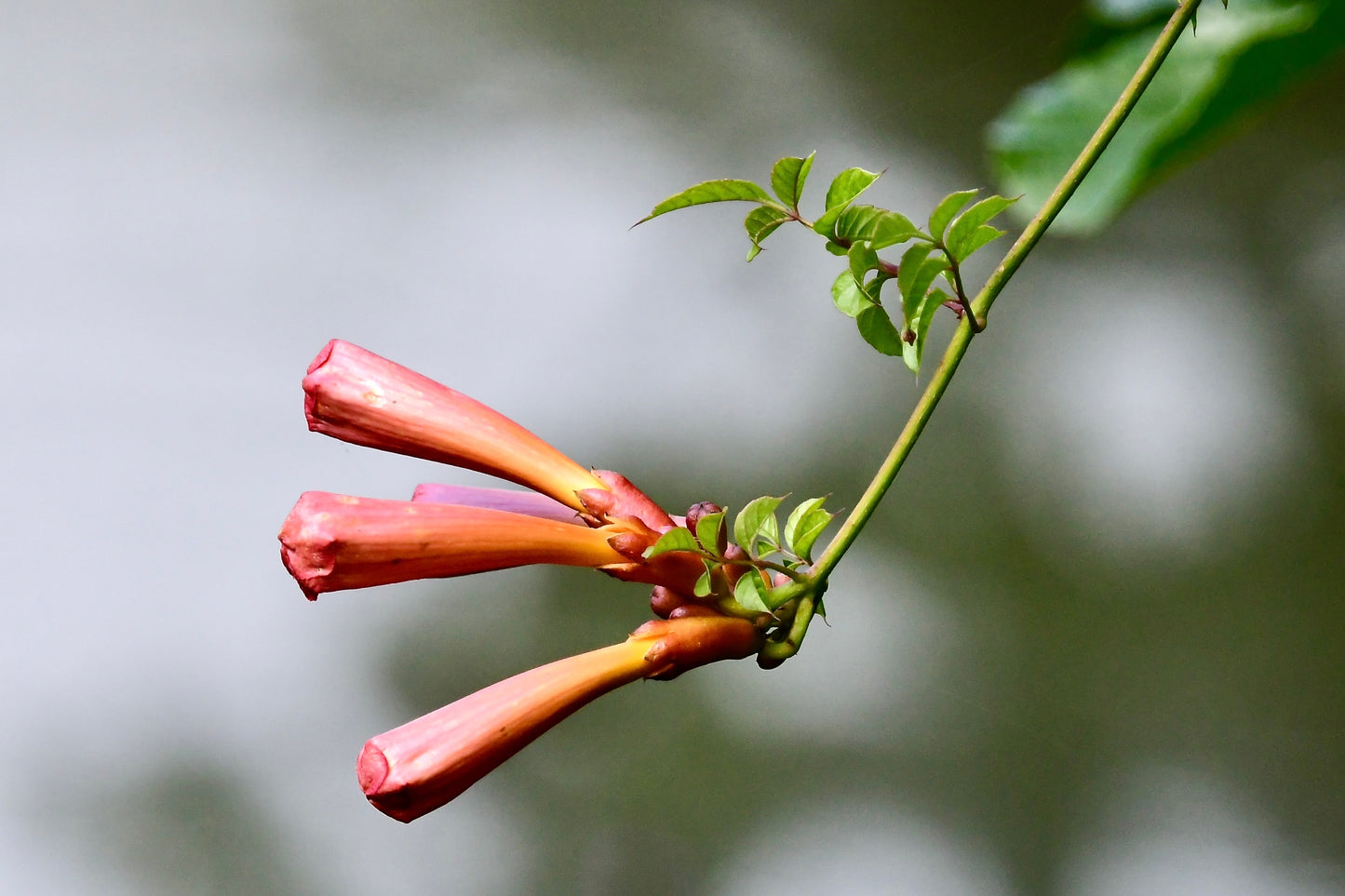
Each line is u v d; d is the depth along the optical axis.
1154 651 3.15
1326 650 3.10
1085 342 3.48
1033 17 3.54
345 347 1.61
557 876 2.89
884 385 3.39
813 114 3.61
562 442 3.28
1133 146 1.67
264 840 2.87
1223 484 3.31
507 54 3.67
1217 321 3.49
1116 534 3.29
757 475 3.27
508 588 3.14
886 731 3.07
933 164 3.51
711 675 3.15
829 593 3.20
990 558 3.26
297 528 1.59
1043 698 3.11
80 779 2.87
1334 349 3.42
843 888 2.88
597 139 3.60
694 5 3.75
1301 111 3.60
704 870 2.90
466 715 1.59
